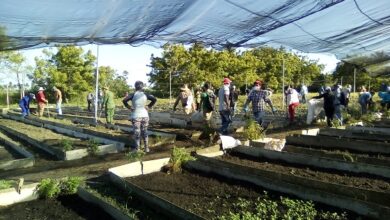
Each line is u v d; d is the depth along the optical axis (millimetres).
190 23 5621
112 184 7309
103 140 12570
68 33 4938
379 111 21188
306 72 54969
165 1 4508
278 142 9789
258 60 45219
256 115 12742
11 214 5906
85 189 6629
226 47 7078
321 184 6055
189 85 37125
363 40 9047
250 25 6082
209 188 6719
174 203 6012
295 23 6750
